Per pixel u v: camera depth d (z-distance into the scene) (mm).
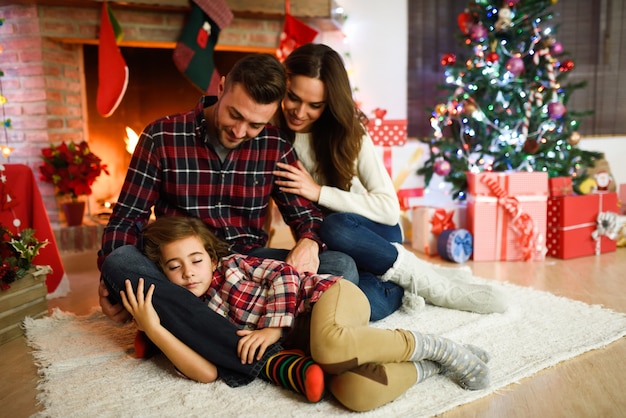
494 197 2742
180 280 1433
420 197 3488
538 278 2404
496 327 1761
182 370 1404
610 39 3613
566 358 1538
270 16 3424
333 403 1295
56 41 3135
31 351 1680
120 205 1605
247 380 1383
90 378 1457
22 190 2141
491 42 2939
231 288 1458
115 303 1513
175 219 1479
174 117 1627
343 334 1230
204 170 1635
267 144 1726
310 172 1954
